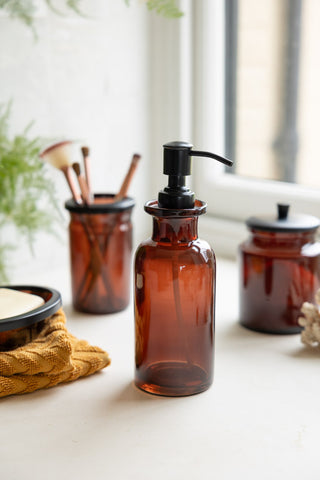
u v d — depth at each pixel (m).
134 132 1.20
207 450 0.54
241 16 1.15
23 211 1.02
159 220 0.62
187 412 0.60
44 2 1.02
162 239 0.62
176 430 0.57
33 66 1.03
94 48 1.11
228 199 1.18
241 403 0.62
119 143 1.18
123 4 1.13
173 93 1.18
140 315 0.64
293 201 1.08
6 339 0.65
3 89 1.01
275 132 1.14
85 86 1.11
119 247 0.86
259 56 1.14
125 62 1.16
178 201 0.60
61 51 1.06
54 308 0.69
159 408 0.61
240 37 1.16
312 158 1.10
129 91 1.17
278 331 0.79
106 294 0.86
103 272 0.86
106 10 1.11
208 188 1.21
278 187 1.12
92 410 0.61
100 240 0.85
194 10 1.16
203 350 0.64
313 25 1.05
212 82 1.17
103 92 1.13
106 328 0.82
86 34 1.09
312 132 1.09
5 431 0.57
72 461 0.52
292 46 1.09
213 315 0.64
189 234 0.62
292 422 0.58
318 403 0.62
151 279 0.62
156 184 1.24
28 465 0.52
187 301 0.62
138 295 0.63
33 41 1.02
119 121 1.17
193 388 0.64
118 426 0.58
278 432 0.57
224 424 0.58
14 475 0.51
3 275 1.01
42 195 1.08
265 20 1.12
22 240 1.08
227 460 0.52
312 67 1.07
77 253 0.87
